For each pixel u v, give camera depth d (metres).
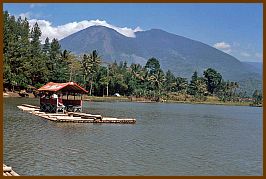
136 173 21.88
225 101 176.75
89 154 26.59
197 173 22.73
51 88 60.62
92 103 107.31
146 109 89.50
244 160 27.42
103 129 41.50
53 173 20.95
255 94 198.50
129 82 156.50
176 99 162.75
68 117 50.41
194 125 53.56
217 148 32.47
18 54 120.81
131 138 35.53
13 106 71.75
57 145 29.69
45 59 135.25
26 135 34.41
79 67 158.62
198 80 191.38
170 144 33.28
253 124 61.41
